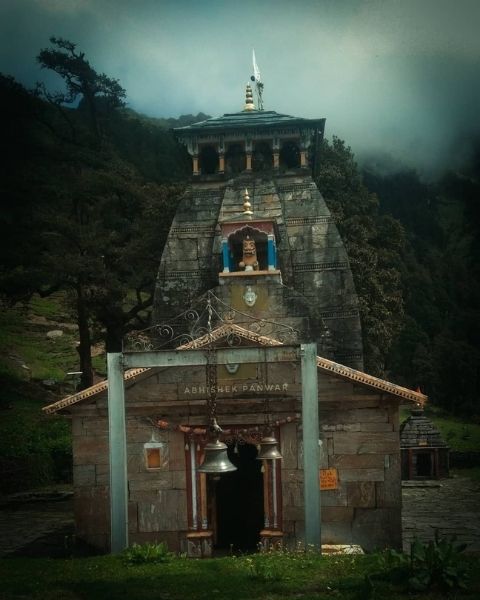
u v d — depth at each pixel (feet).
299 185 105.29
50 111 249.96
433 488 113.09
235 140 108.06
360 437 66.54
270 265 91.66
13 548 71.61
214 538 69.62
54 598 39.63
